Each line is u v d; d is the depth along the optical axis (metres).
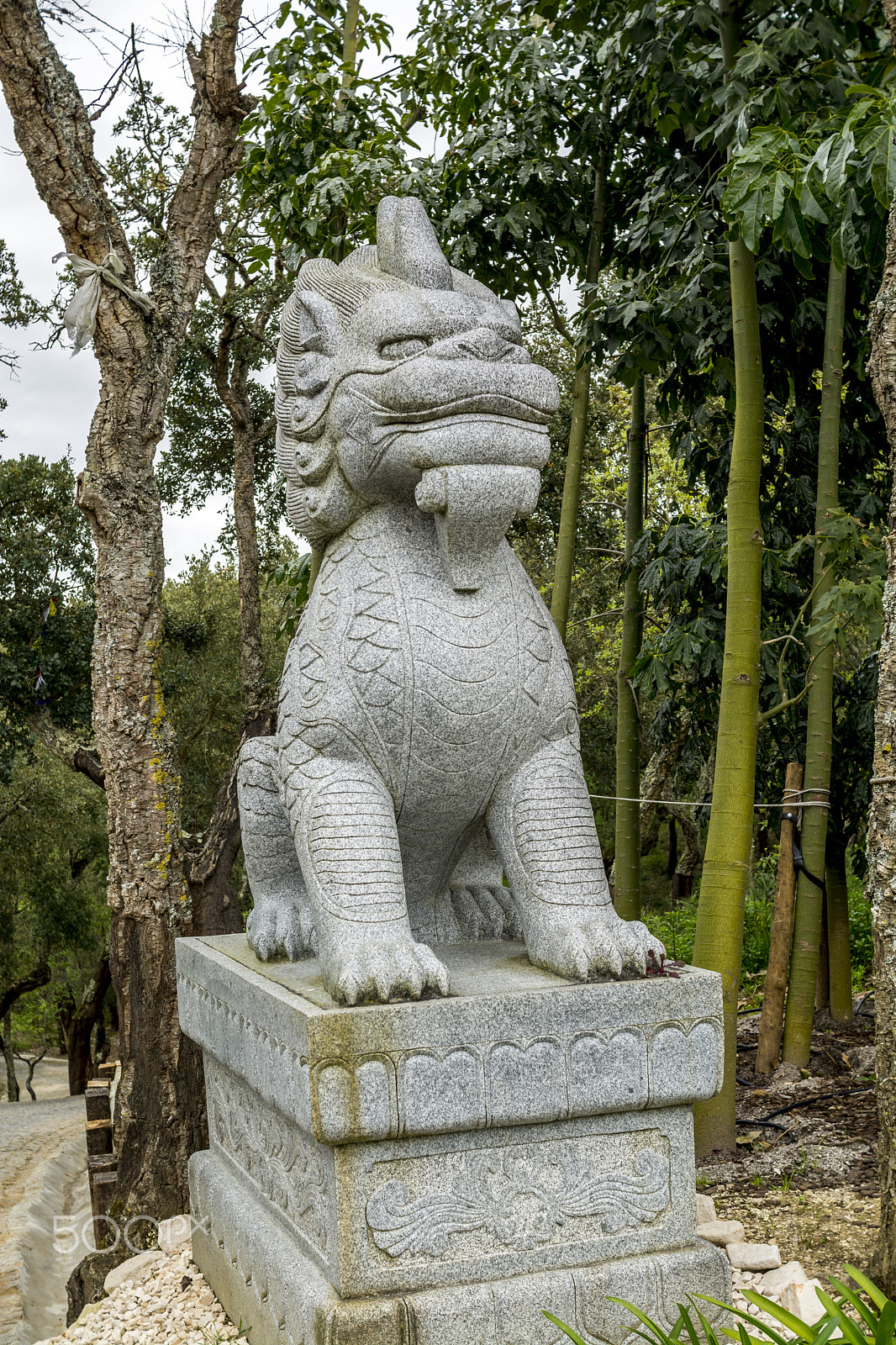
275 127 5.16
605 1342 1.87
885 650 2.53
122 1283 2.94
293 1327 1.89
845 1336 1.62
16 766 11.70
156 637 4.27
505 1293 1.82
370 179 4.64
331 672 2.08
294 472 2.36
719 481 5.08
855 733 5.01
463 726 2.05
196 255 4.51
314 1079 1.75
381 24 5.77
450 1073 1.81
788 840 4.41
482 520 1.99
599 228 4.82
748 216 2.86
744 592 3.66
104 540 4.25
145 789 4.16
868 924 6.48
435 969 1.86
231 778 4.53
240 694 11.82
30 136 4.12
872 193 2.84
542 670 2.13
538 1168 1.90
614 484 9.74
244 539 8.38
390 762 2.07
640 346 4.24
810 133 2.99
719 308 4.27
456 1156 1.85
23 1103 14.09
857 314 4.61
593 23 4.54
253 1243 2.17
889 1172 2.50
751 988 5.85
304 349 2.27
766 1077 4.38
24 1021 21.80
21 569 10.01
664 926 7.80
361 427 2.07
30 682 9.34
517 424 1.99
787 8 3.78
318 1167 1.90
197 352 9.46
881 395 2.56
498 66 5.02
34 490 10.73
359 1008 1.79
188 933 4.16
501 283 4.97
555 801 2.11
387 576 2.09
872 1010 5.23
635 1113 1.97
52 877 13.48
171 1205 3.87
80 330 4.15
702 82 3.93
